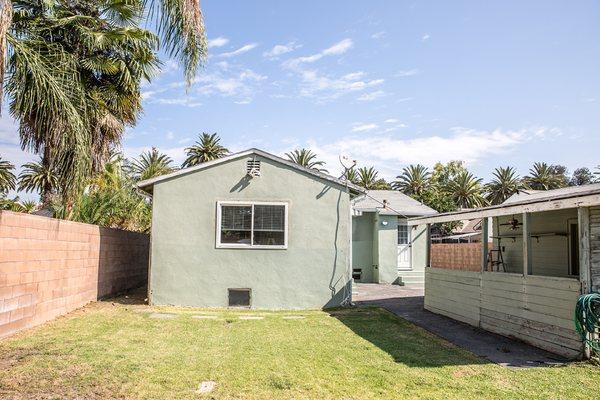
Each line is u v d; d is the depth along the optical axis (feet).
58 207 36.42
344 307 39.70
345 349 23.59
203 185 40.34
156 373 18.24
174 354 21.54
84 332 25.71
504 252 42.34
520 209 26.86
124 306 37.24
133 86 38.19
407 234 66.69
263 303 39.47
